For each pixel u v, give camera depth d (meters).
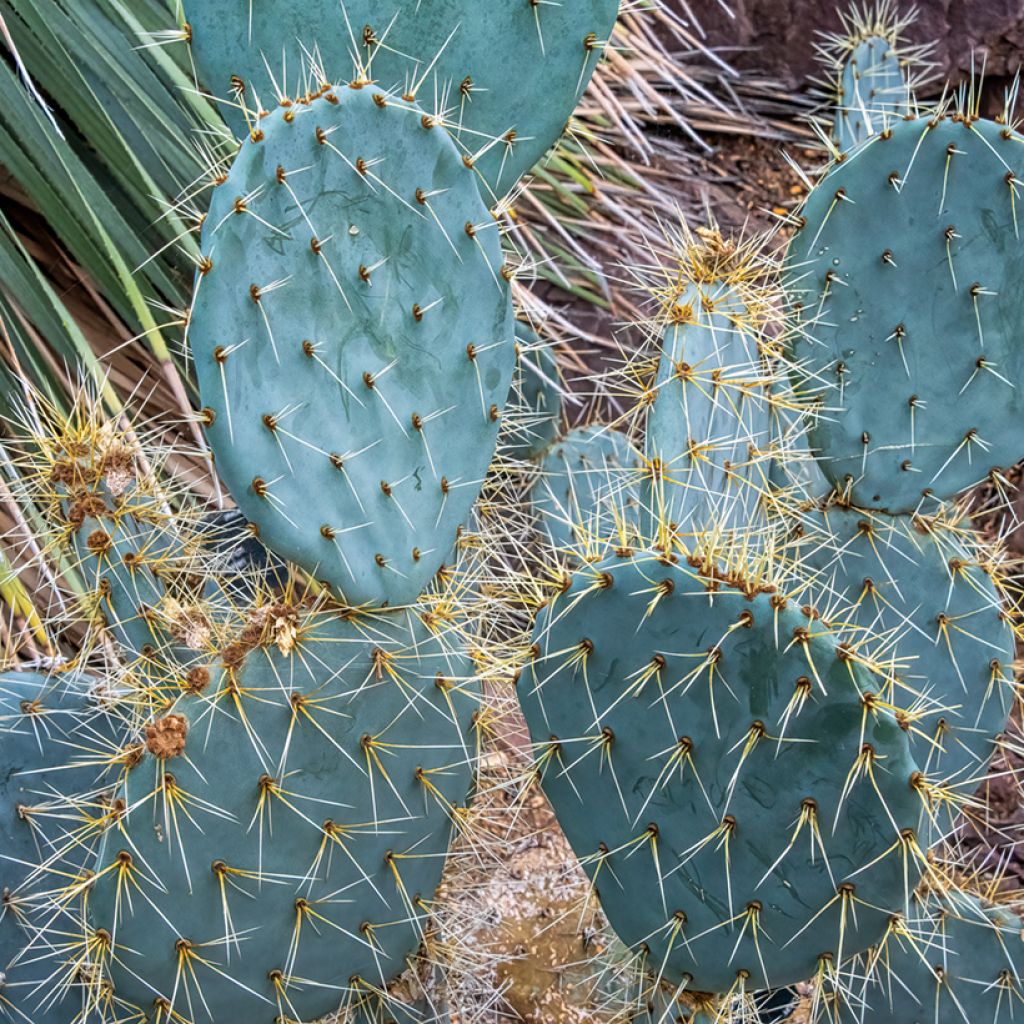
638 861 0.75
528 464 1.11
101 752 0.80
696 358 0.82
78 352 1.10
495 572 1.11
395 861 0.77
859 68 1.32
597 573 0.71
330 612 0.74
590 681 0.73
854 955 0.73
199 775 0.71
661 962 0.76
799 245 0.92
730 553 0.73
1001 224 0.89
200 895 0.72
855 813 0.70
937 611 0.91
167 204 1.10
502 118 0.88
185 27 0.84
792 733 0.69
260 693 0.72
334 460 0.73
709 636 0.69
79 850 0.79
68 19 1.16
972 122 0.88
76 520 0.77
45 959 0.79
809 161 1.54
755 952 0.74
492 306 0.79
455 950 0.83
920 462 0.92
